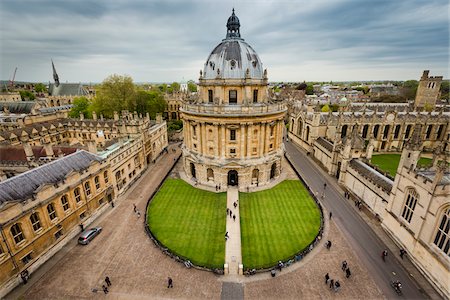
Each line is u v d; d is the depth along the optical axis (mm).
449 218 29641
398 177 38531
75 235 41688
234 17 58875
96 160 46938
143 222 45281
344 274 33500
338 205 50250
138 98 111625
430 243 32281
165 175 65750
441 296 30062
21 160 52469
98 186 48156
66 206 40719
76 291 31266
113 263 35688
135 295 30703
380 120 80750
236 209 48719
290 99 133000
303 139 87312
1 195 32312
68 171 42375
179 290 31281
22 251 32938
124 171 57625
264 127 55719
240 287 31672
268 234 41750
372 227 43219
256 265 35125
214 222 44969
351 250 37812
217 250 38125
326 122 78562
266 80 57906
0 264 30266
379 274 33406
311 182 60688
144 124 70688
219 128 54344
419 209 33938
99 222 45469
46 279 33031
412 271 33812
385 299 29906
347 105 114812
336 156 63062
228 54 56094
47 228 36688
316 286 31734
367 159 55000
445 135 83188
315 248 38312
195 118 55562
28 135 72438
